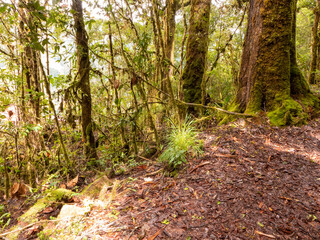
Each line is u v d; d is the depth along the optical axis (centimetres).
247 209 197
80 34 309
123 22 343
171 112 455
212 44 764
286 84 388
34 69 326
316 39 788
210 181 244
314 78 795
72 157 379
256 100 403
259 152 296
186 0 767
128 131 438
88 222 203
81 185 315
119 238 177
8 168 342
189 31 543
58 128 308
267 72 395
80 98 356
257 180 238
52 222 212
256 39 407
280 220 182
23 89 322
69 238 183
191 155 304
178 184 249
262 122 372
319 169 251
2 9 183
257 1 405
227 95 704
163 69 398
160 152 363
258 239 165
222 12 612
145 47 347
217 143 331
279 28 383
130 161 362
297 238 164
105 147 419
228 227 179
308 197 206
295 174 244
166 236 174
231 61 654
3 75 343
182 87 550
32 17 227
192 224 185
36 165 345
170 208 209
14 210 274
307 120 365
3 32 317
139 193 244
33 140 340
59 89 328
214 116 473
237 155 292
